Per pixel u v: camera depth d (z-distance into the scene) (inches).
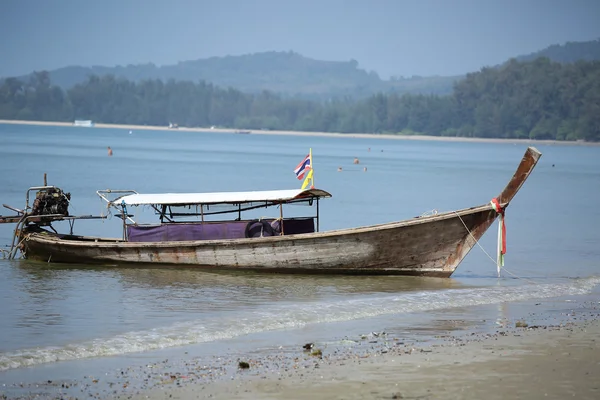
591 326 1132.5
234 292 1391.5
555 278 1592.0
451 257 1519.4
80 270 1600.6
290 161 6451.8
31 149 7224.4
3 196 3051.2
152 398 812.6
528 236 2258.9
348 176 4894.2
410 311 1244.5
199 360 954.1
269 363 936.3
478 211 1492.4
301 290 1416.1
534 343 1024.2
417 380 864.9
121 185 3730.3
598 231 2379.4
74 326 1138.0
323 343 1033.5
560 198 3595.0
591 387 844.0
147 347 1017.5
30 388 848.9
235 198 1592.0
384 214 2770.7
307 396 815.7
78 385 858.8
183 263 1584.6
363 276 1546.5
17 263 1678.2
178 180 4141.2
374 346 1015.6
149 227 1617.9
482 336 1069.1
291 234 1606.8
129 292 1385.3
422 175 5142.7
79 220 2437.3
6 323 1155.3
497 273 1652.3
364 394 820.0
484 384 852.0
